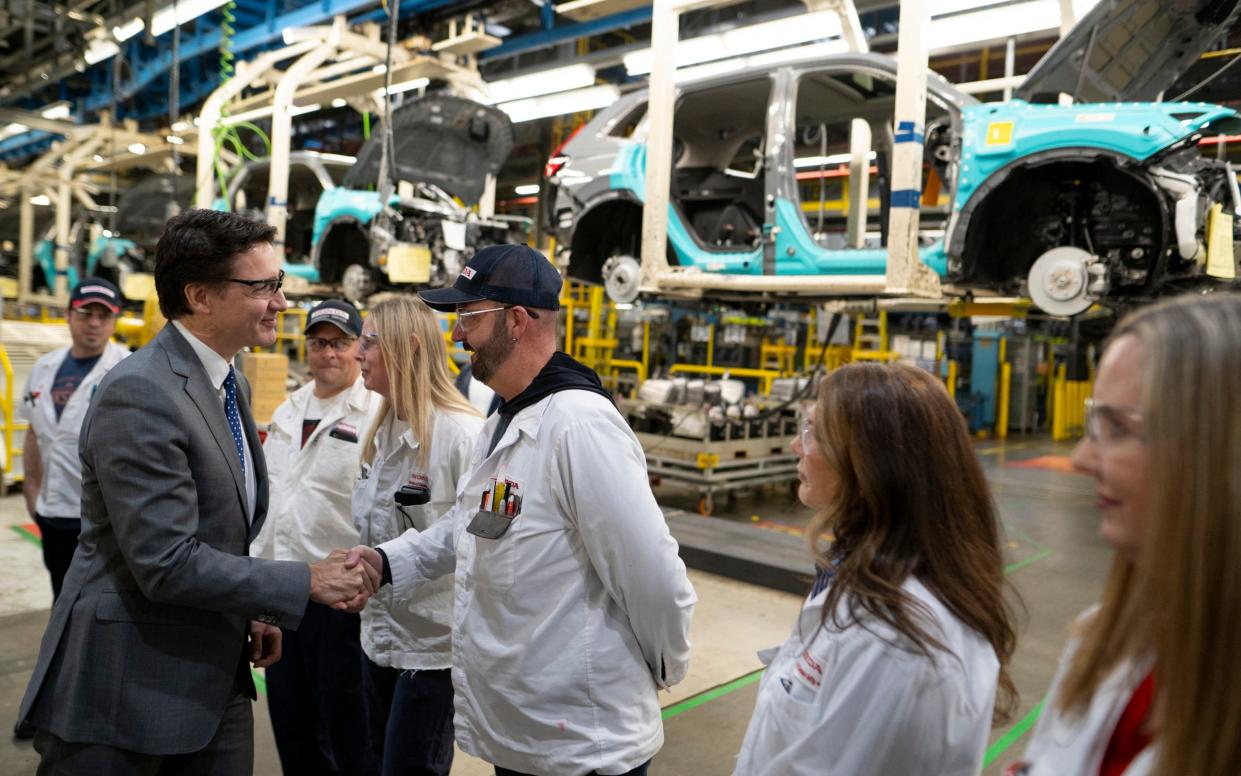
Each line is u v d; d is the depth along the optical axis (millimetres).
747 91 6391
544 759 1518
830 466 1288
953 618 1119
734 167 8344
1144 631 696
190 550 1510
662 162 6121
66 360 3357
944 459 1190
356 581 1797
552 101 11711
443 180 9047
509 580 1543
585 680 1511
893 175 5051
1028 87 5395
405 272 7816
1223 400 639
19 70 11500
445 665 2049
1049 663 3857
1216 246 4750
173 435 1523
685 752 3012
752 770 1213
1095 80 5398
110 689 1527
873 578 1123
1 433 6914
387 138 7246
